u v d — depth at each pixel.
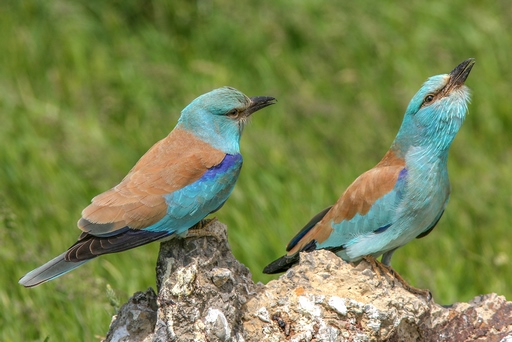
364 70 20.33
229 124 11.23
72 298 12.56
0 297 13.02
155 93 19.12
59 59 19.80
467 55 20.83
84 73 19.44
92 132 17.61
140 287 13.42
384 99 19.48
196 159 10.73
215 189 10.68
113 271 13.42
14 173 16.03
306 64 20.33
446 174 11.19
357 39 20.83
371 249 11.05
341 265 9.63
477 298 10.30
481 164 17.59
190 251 10.14
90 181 16.08
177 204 10.40
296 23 20.83
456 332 9.80
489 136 18.97
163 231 10.31
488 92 19.77
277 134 18.31
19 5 20.77
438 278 13.90
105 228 10.15
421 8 21.67
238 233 14.80
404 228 11.04
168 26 21.11
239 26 20.88
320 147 17.94
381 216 10.96
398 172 11.01
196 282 9.04
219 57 20.62
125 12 21.19
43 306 12.83
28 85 19.22
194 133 11.04
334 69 20.44
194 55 20.58
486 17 21.56
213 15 21.03
